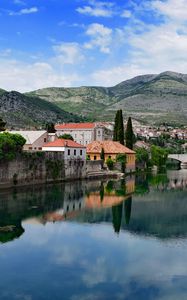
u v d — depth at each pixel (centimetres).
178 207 7375
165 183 12188
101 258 4175
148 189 10344
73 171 12031
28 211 6456
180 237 5056
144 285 3516
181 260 4156
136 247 4591
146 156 19262
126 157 15662
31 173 10044
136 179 13475
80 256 4225
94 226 5594
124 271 3831
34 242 4681
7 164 9062
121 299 3250
